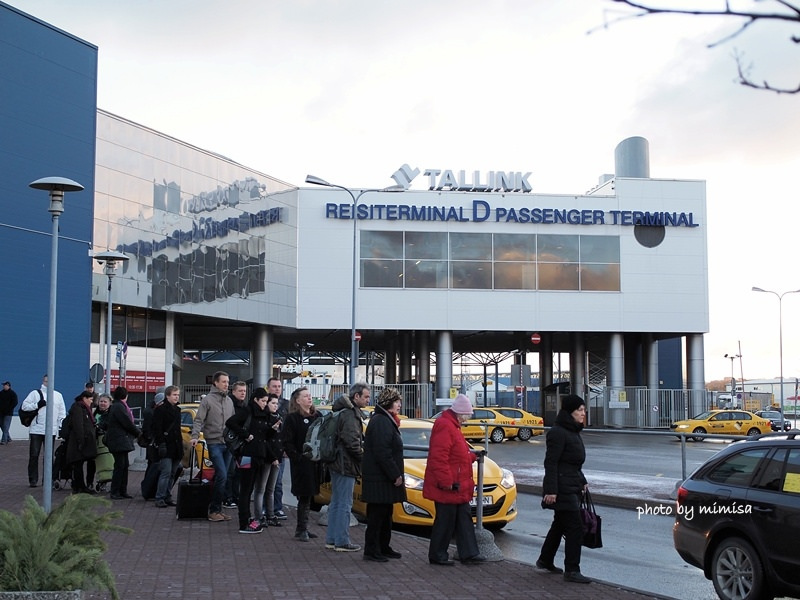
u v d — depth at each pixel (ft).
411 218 154.81
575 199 158.61
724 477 26.99
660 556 35.76
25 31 102.83
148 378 125.49
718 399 159.94
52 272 37.37
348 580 28.14
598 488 55.62
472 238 156.46
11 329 99.14
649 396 158.10
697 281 160.04
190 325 154.40
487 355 242.78
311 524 40.98
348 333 176.45
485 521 40.14
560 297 157.38
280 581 27.86
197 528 38.99
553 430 28.84
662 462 81.92
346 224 153.89
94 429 50.88
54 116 105.81
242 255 140.36
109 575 20.98
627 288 158.81
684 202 160.35
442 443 30.99
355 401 33.99
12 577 19.65
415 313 154.40
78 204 108.37
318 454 33.99
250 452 37.19
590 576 31.65
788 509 24.39
